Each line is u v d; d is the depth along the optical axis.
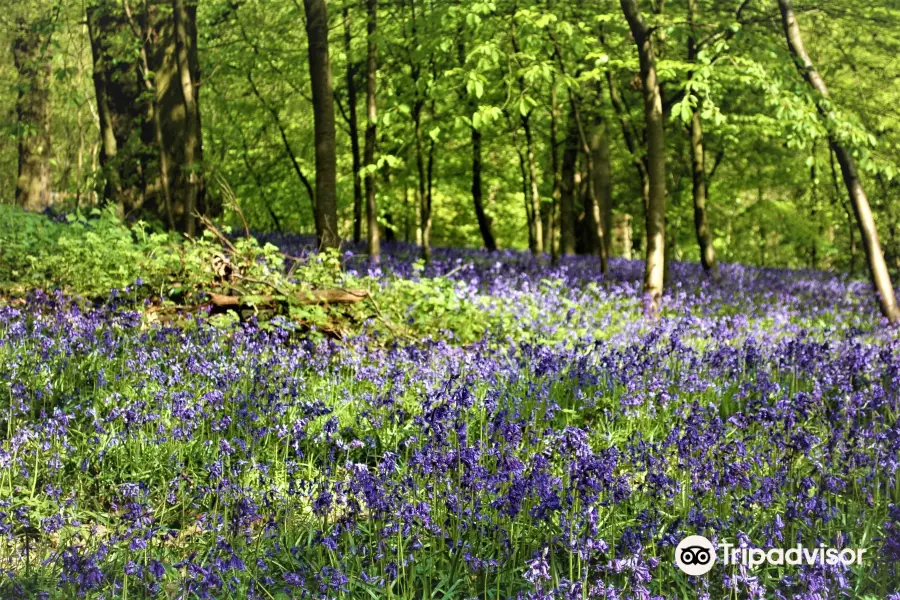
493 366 8.28
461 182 28.48
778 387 8.09
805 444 5.86
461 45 17.69
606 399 7.96
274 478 5.94
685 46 18.69
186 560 4.44
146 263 11.31
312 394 7.55
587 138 22.84
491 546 5.02
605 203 22.89
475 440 6.75
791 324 13.14
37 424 6.32
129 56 16.30
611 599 4.11
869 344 11.59
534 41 13.67
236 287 10.60
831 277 22.58
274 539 5.00
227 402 7.11
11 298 10.71
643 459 5.91
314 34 13.66
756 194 31.88
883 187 26.55
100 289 11.16
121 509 5.55
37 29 17.80
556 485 5.23
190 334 8.72
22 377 7.38
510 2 16.31
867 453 6.29
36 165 26.16
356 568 4.74
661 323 11.75
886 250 29.58
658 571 4.78
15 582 4.32
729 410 8.10
